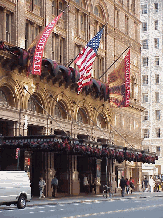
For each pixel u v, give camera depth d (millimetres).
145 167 140250
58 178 90438
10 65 72688
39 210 52156
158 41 182750
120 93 97688
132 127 120750
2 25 73688
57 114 87688
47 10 85250
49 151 76938
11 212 48438
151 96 181000
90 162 98125
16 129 74688
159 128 179375
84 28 98688
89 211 50812
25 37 80062
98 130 100562
